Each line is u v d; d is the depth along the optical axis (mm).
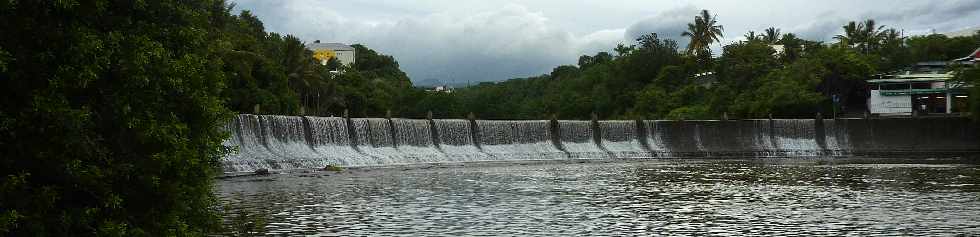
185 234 20375
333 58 184250
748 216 37656
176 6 21047
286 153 75125
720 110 130000
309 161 74812
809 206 41625
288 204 42250
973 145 103250
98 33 17656
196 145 20766
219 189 51031
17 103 16656
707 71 159375
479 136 94688
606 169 76125
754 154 102188
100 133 18141
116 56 17672
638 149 102438
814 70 128125
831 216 37500
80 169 17125
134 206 19359
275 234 31609
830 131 106688
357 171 71438
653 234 32219
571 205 42344
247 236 31047
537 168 77938
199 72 21672
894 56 143750
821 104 122062
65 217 17234
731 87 137375
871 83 128125
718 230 33250
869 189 51625
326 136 80938
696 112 132750
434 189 52156
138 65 17688
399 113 146250
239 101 85500
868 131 105938
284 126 76750
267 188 52000
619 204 42844
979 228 33500
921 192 49000
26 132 16406
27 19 16516
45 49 16781
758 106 121375
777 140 106375
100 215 18391
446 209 40438
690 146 104188
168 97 19922
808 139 106438
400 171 72000
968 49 153000
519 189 52344
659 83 158000
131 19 19484
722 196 47312
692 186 54969
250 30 112062
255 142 73062
